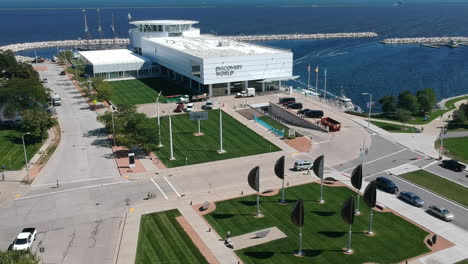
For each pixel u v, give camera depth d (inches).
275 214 2896.2
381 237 2615.7
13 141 4338.1
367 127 4803.2
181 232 2684.5
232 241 2581.2
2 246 2546.8
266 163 3799.2
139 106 5580.7
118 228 2741.1
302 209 2342.5
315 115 5103.3
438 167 3713.1
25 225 2780.5
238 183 3393.2
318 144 4281.5
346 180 3444.9
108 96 5718.5
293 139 4397.1
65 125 4901.6
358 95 7583.7
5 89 4790.8
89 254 2466.8
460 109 5142.7
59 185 3361.2
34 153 4052.7
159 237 2632.9
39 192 3245.6
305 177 3508.9
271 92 6274.6
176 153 4025.6
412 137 4503.0
